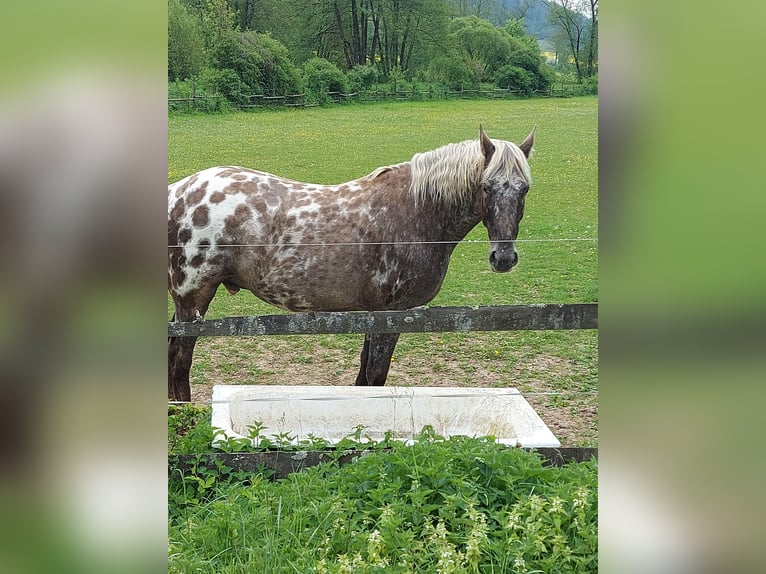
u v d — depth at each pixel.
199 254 4.66
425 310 3.29
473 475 3.08
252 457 3.31
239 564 2.59
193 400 5.30
